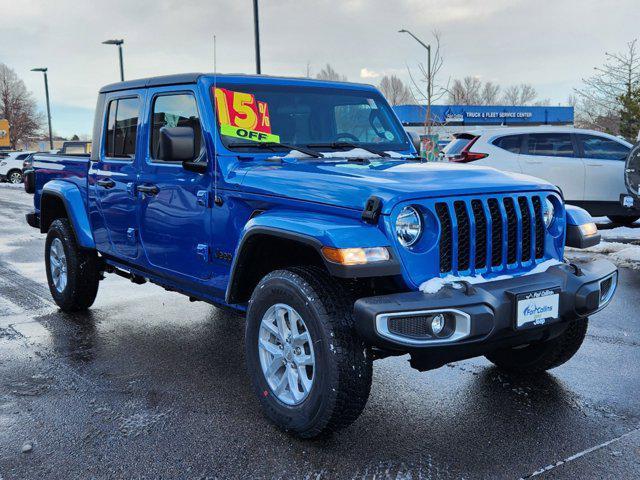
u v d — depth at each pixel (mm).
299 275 3230
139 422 3600
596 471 2990
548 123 54219
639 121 18203
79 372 4422
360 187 3160
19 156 32562
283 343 3369
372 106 4766
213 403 3857
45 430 3510
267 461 3135
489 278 3254
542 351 4062
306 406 3191
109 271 5715
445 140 33312
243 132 4031
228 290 3646
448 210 3150
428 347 2920
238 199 3729
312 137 4352
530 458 3131
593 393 3939
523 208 3469
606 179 11062
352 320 3078
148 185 4512
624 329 5246
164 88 4398
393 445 3289
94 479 2988
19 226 13328
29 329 5480
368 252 2930
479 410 3713
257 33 17641
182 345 5016
